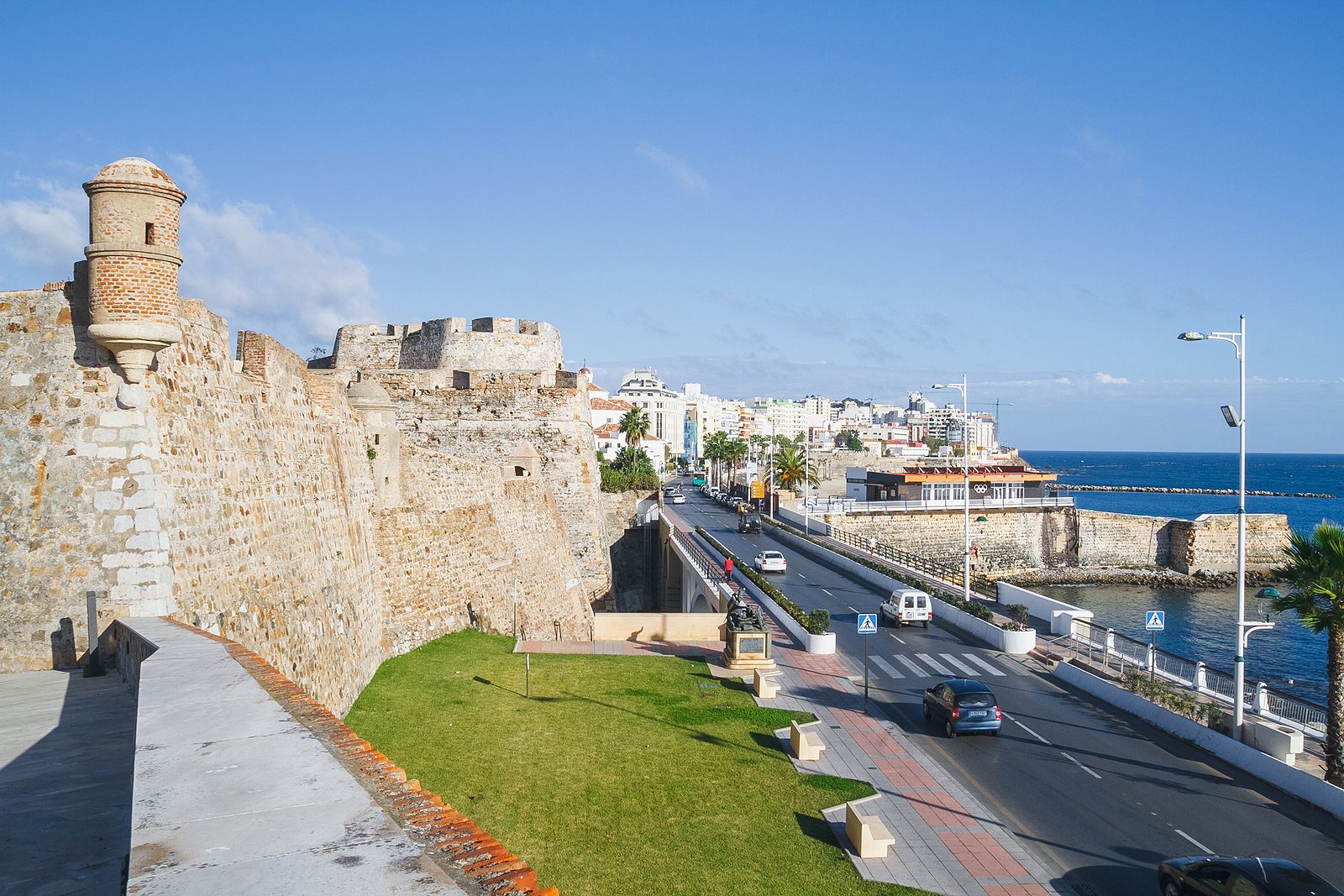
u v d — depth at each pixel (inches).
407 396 2111.2
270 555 762.8
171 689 330.0
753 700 1111.0
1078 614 1533.0
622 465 4525.1
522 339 2353.6
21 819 304.3
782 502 3809.1
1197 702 1060.5
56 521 558.9
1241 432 992.2
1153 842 730.2
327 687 850.1
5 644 543.2
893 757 920.9
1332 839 743.7
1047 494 4121.6
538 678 1135.6
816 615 1450.5
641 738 916.6
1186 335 1019.3
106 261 553.6
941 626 1659.7
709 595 1822.1
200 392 668.7
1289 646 2426.2
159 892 161.0
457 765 791.7
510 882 185.2
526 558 1697.8
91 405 575.5
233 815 203.6
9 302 577.6
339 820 202.1
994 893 634.2
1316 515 6289.4
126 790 334.0
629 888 599.2
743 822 724.0
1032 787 852.0
